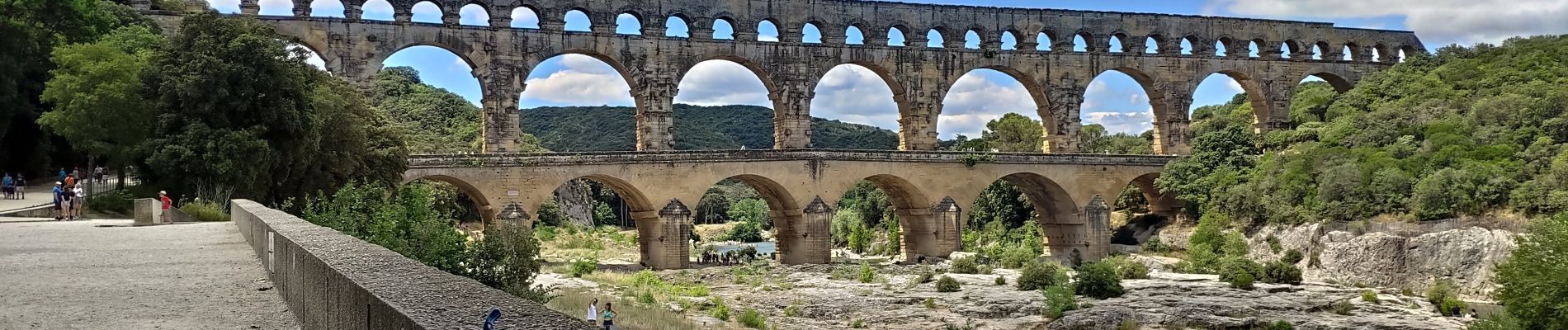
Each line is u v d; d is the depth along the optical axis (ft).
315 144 206.08
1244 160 347.97
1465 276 260.83
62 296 67.72
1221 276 271.08
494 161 270.67
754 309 211.61
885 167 312.09
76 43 217.15
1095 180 336.49
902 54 324.60
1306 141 342.44
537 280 251.39
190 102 194.80
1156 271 303.07
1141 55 348.79
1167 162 352.08
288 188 208.74
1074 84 341.82
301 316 55.11
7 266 85.66
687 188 292.40
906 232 331.16
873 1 323.98
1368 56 380.17
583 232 522.88
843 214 496.64
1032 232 388.16
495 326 27.09
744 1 310.04
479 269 180.04
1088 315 200.03
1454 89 348.38
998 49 335.06
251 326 56.39
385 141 243.19
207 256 93.50
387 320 31.42
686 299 221.87
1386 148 315.17
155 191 195.21
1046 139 344.28
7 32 218.59
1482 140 302.04
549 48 290.56
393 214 176.14
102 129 197.88
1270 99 362.12
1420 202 280.10
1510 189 271.49
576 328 27.14
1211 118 519.19
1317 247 295.28
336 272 41.57
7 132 228.22
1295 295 237.86
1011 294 234.79
